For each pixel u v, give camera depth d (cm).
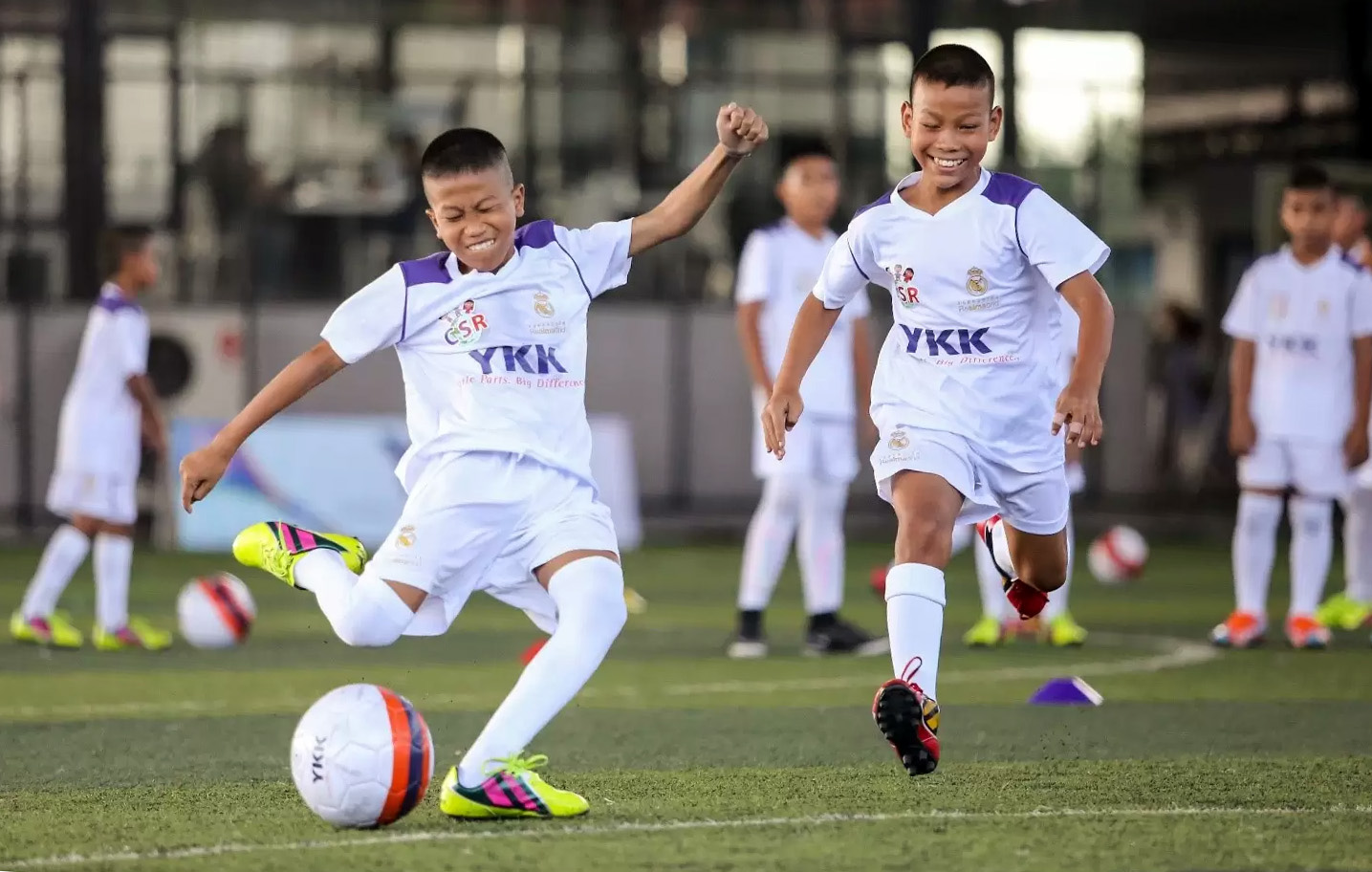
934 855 1153
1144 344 5081
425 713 1939
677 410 4866
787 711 1942
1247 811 1320
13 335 4534
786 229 2559
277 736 1775
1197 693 2075
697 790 1426
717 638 2761
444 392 1313
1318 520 2584
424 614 1298
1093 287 1354
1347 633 2816
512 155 4944
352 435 4400
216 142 4797
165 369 4494
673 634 2816
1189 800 1366
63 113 4666
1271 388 2572
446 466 1293
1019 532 1488
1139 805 1345
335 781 1201
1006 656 2472
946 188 1412
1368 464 2856
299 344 4581
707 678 2255
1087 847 1179
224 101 4816
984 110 1388
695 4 5053
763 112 5050
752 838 1210
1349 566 2956
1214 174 5306
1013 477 1430
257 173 4822
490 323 1300
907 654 1338
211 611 2580
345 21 5009
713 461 4900
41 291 4694
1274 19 5350
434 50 5044
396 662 2455
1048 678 2225
